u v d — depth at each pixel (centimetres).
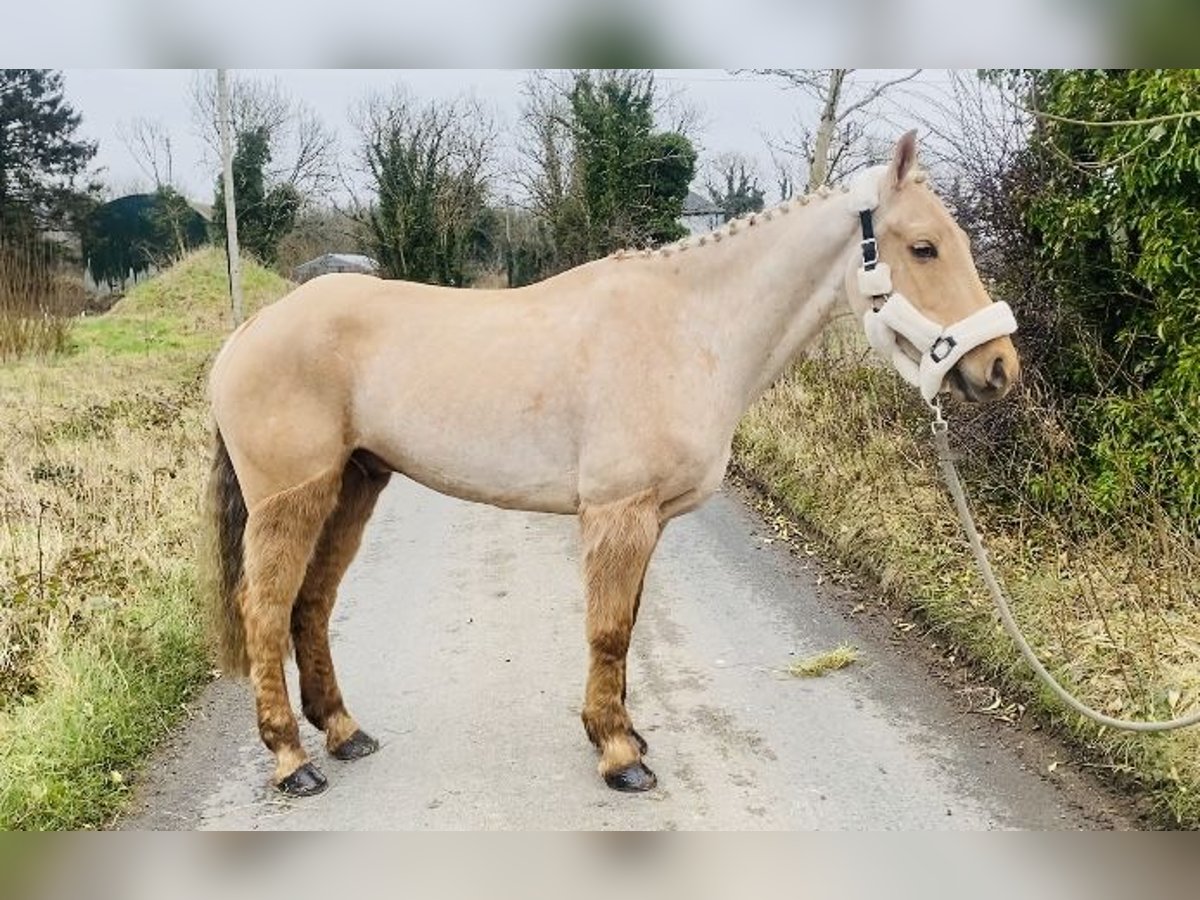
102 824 322
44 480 675
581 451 336
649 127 2175
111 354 1641
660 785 342
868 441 673
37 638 409
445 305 353
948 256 318
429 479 356
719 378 343
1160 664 363
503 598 544
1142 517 447
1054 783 332
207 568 364
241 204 3241
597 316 339
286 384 339
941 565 503
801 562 592
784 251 342
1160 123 423
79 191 3603
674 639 479
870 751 361
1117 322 525
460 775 354
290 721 347
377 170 2697
